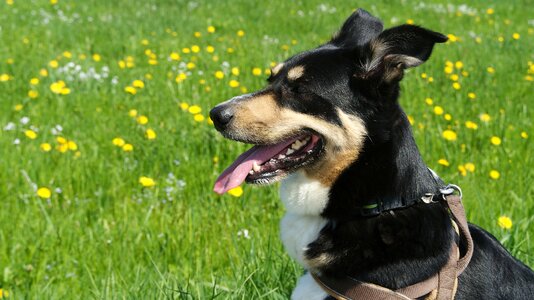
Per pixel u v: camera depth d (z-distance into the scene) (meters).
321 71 1.29
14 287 1.47
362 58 1.27
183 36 3.46
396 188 1.22
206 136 1.97
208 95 2.35
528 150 2.02
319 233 1.25
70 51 2.97
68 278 1.49
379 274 1.20
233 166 1.32
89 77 2.44
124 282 1.44
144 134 2.00
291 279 1.44
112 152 1.92
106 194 1.73
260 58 2.98
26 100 2.20
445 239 1.21
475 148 2.03
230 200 1.72
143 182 1.65
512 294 1.21
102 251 1.56
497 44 3.70
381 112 1.24
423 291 1.19
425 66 2.95
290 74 1.31
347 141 1.24
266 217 1.68
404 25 1.25
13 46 2.94
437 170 1.90
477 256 1.22
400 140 1.24
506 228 1.56
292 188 1.27
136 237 1.60
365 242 1.21
